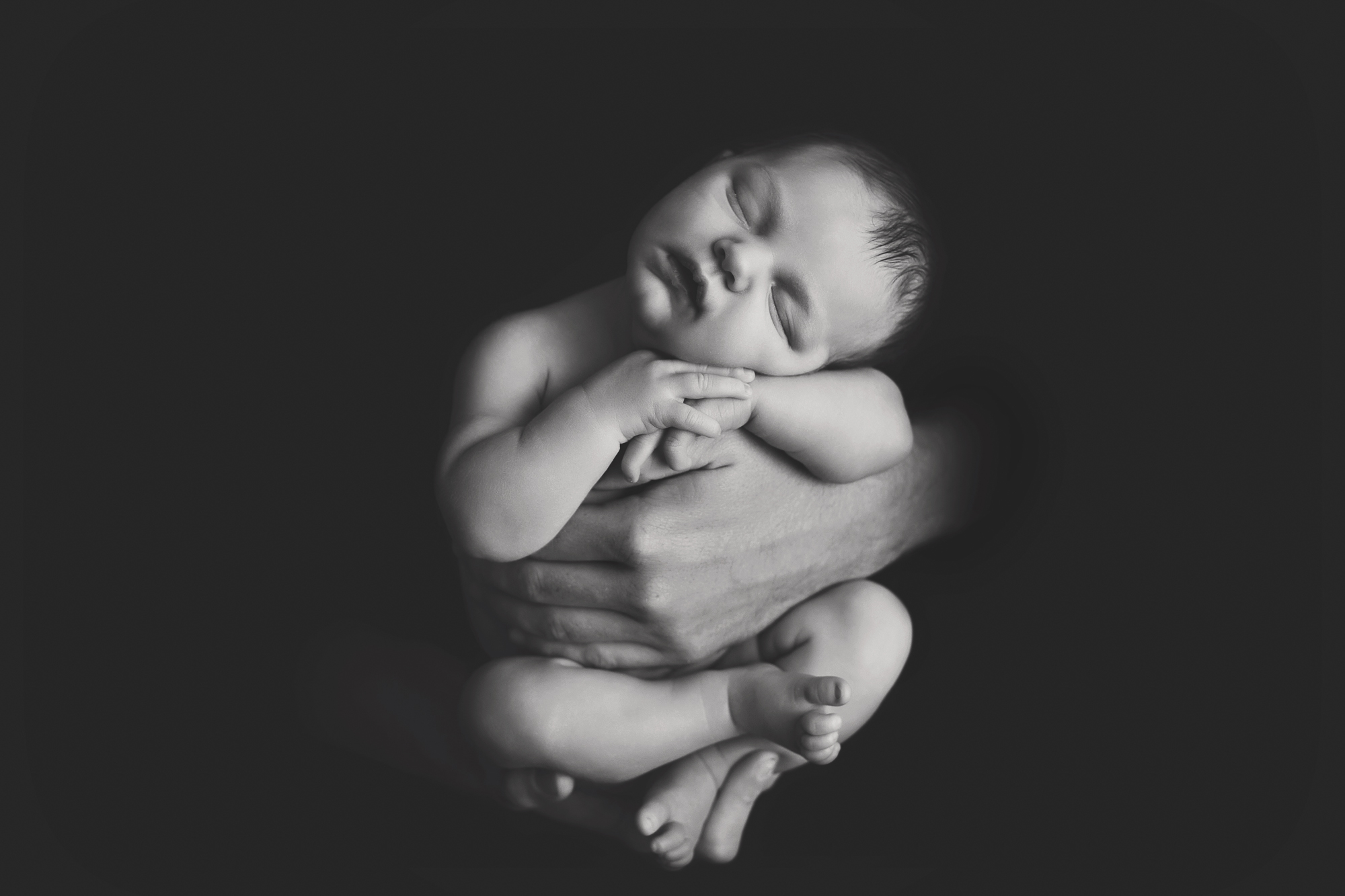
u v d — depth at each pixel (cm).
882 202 133
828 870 157
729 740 147
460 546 143
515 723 133
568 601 139
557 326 144
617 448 124
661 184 179
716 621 143
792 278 127
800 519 145
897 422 142
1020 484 168
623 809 150
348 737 158
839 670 141
